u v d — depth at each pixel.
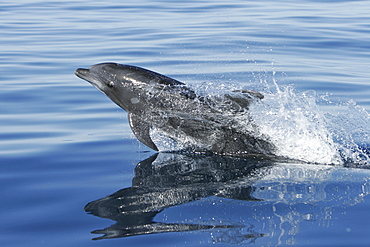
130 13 29.86
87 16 29.20
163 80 12.52
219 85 14.60
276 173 10.16
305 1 33.97
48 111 14.65
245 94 11.38
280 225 7.64
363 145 11.74
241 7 31.39
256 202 8.61
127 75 12.72
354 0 34.19
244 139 11.50
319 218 7.86
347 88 16.53
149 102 12.36
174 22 27.05
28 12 30.56
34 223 7.91
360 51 21.47
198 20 27.44
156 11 30.28
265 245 7.02
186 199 8.83
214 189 9.29
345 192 8.99
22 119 13.90
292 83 16.97
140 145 12.17
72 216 8.17
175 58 20.17
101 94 16.31
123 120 14.00
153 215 8.16
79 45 22.50
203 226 7.69
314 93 15.94
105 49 21.66
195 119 11.85
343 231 7.38
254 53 20.91
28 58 20.39
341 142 11.88
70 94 16.22
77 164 10.79
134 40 23.22
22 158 11.10
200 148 11.83
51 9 31.62
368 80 17.44
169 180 9.84
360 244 6.97
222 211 8.23
